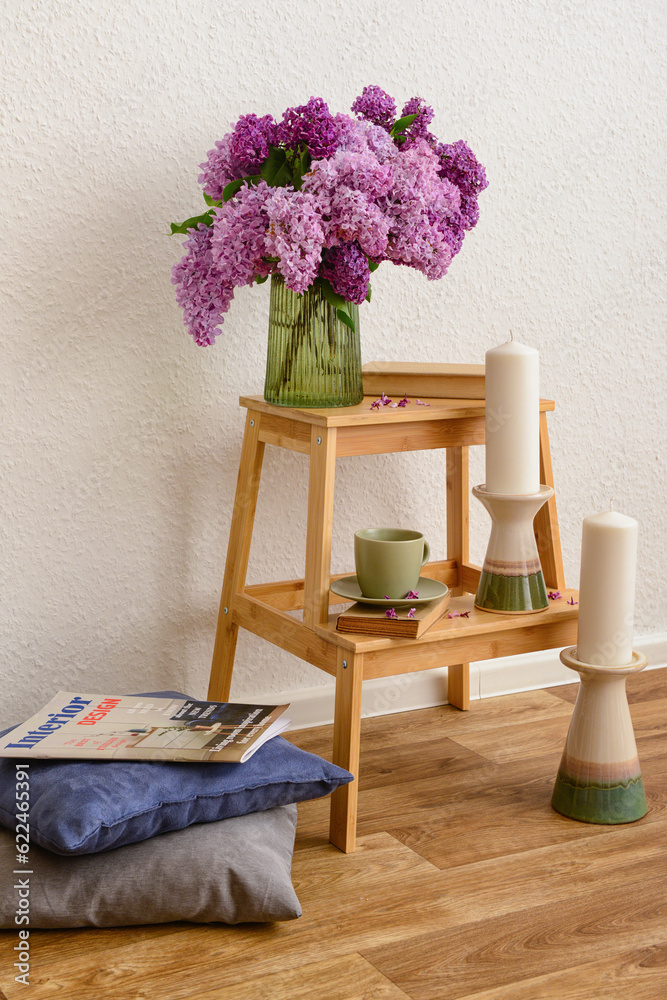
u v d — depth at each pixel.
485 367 1.32
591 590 1.19
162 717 1.18
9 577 1.34
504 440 1.23
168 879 0.98
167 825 1.02
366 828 1.20
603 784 1.21
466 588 1.54
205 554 1.47
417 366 1.40
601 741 1.21
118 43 1.30
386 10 1.46
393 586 1.20
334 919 1.01
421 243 1.17
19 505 1.33
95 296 1.34
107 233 1.33
